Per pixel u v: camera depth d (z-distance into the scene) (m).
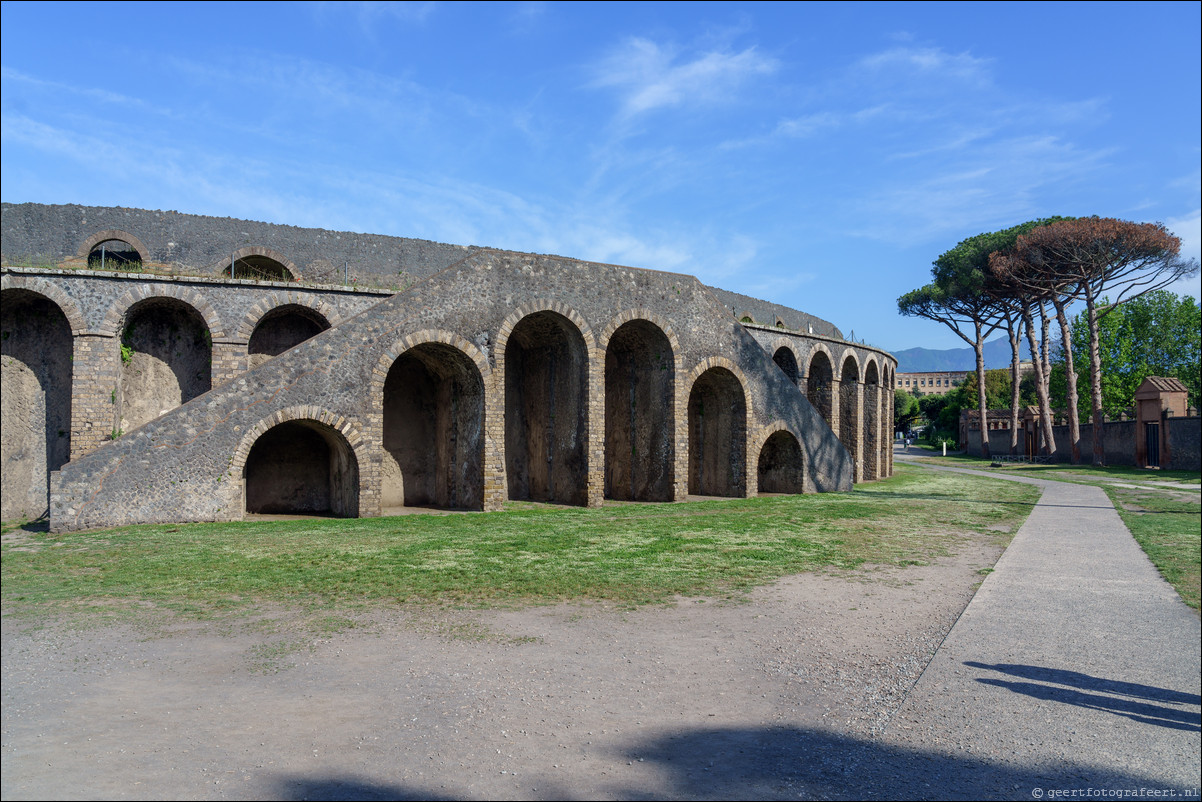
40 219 21.34
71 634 7.68
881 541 14.46
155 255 22.30
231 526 15.68
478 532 15.16
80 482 15.13
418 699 5.88
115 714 5.51
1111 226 37.34
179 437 16.05
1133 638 7.59
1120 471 37.22
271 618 8.38
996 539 14.86
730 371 23.81
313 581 10.28
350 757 4.77
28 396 18.25
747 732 5.25
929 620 8.43
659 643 7.49
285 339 20.36
